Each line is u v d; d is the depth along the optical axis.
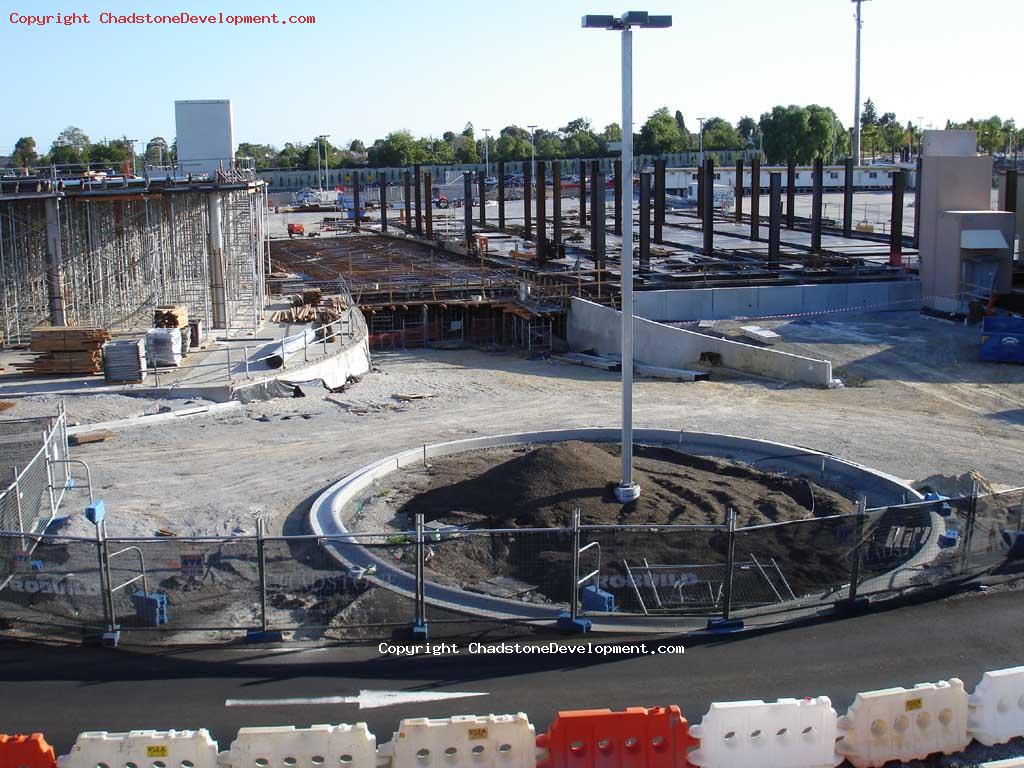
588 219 97.44
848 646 14.20
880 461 25.05
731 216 92.81
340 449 26.06
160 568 14.99
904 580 15.89
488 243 76.75
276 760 10.62
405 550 17.59
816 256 57.53
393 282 55.91
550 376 39.31
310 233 91.31
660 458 24.27
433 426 28.81
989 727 11.77
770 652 14.02
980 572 16.45
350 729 10.66
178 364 33.66
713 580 15.41
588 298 47.94
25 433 22.56
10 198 34.88
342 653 13.96
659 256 61.84
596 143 186.75
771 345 40.12
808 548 15.87
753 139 196.00
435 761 10.73
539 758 10.93
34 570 14.62
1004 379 34.69
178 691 12.93
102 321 40.72
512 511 19.20
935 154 46.78
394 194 137.62
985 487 21.28
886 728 11.41
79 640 14.38
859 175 127.94
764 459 24.62
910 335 41.31
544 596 16.23
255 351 36.03
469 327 51.00
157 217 45.47
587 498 19.41
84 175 39.66
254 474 23.75
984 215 45.06
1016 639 14.36
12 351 35.72
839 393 33.44
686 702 12.68
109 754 10.55
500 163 86.44
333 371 35.34
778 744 11.15
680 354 39.88
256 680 13.23
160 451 25.66
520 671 13.47
